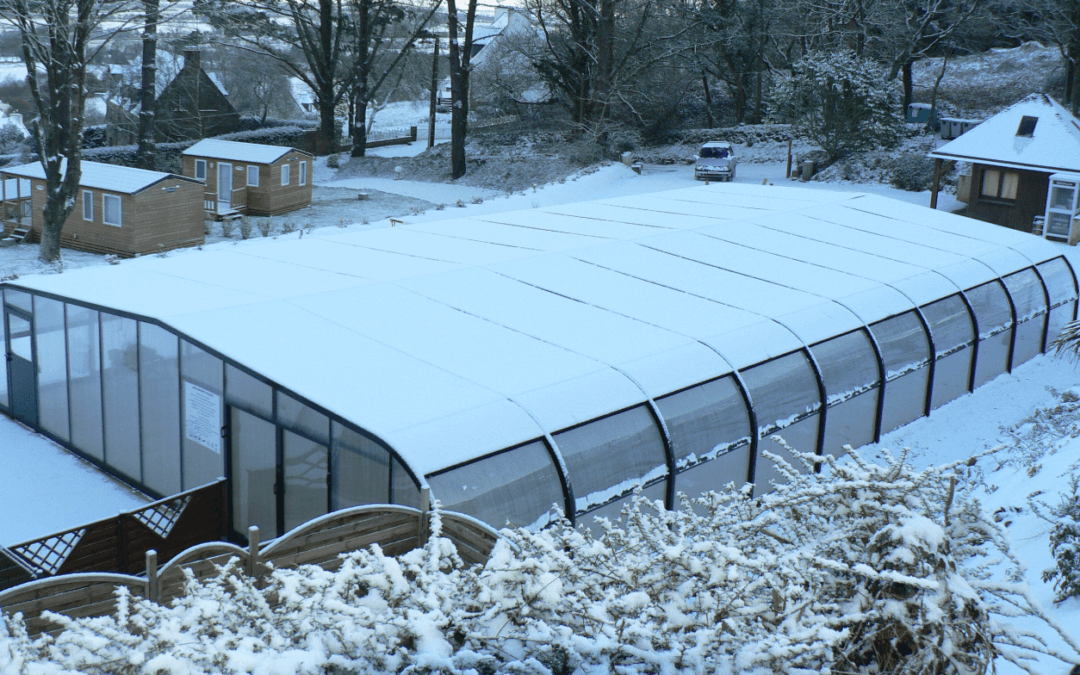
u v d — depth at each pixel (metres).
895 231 23.83
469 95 66.12
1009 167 31.70
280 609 4.93
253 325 13.84
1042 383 20.50
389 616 4.60
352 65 62.91
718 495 5.65
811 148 51.28
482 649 4.76
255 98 74.56
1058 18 46.75
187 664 4.24
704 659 4.46
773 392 14.83
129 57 66.06
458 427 11.09
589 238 21.06
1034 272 22.42
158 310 14.34
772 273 19.11
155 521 12.17
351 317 14.56
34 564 10.88
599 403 12.41
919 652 4.54
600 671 4.61
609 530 5.51
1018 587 4.40
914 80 59.78
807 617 4.57
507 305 15.80
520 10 56.97
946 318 19.14
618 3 51.94
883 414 17.44
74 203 31.78
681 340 14.66
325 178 55.97
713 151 46.47
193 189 34.44
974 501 4.98
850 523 4.92
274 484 12.53
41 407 17.38
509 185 51.22
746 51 57.28
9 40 55.47
